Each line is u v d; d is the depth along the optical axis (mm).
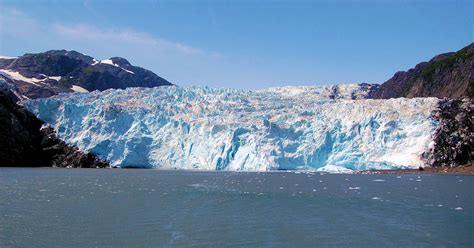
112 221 37844
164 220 38656
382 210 44938
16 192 55875
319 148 106125
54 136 114688
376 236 33469
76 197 52250
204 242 31219
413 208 46156
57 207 44500
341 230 35344
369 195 57000
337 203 49750
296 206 47406
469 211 44281
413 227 36562
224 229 35281
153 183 71562
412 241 32031
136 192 58406
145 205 47031
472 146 98750
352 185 70188
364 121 105688
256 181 77125
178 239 31922
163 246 30062
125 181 74500
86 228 34938
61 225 35812
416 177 86375
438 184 71750
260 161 104750
